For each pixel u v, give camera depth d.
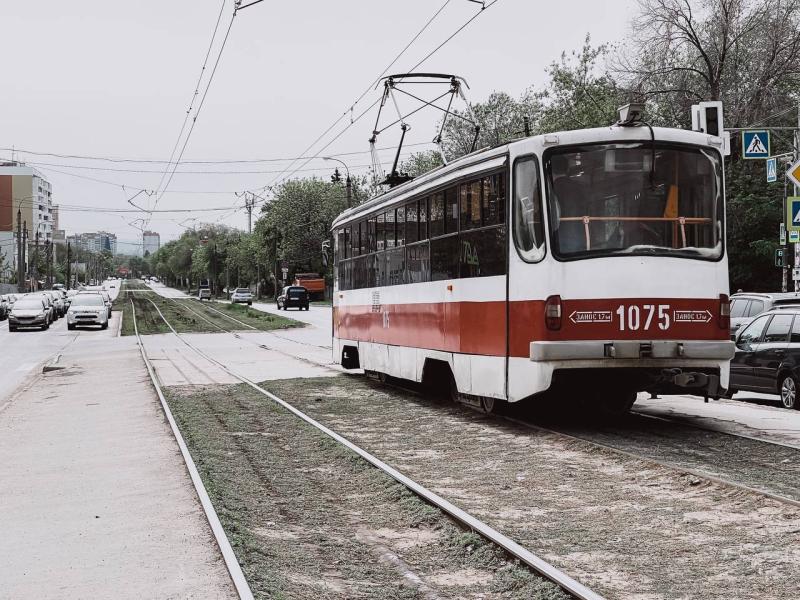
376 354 18.34
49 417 16.22
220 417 15.17
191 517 7.99
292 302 77.38
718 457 10.13
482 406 13.43
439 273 14.47
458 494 8.79
